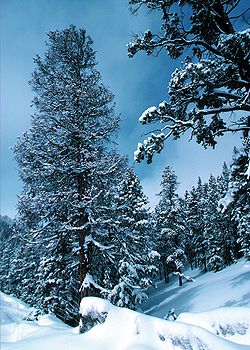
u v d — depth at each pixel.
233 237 49.31
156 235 43.22
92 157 13.16
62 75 14.22
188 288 37.38
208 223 51.03
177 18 8.54
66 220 13.44
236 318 7.70
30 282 20.72
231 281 27.70
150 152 8.16
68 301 15.92
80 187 13.24
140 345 6.16
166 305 30.72
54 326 10.78
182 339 6.42
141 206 26.38
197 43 8.38
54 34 14.21
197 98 8.09
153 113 8.16
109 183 13.66
